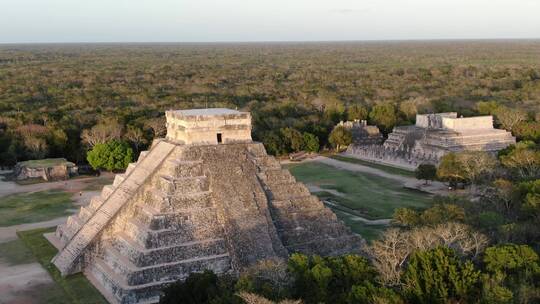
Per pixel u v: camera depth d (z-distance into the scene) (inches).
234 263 2015.3
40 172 4050.2
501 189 2645.2
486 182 3100.4
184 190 2103.8
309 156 5019.7
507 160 3437.5
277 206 2242.9
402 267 1889.8
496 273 1731.1
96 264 2148.1
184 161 2165.4
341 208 3203.7
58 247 2509.8
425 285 1686.8
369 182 3939.5
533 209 2395.4
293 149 4938.5
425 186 3750.0
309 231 2250.2
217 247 2068.2
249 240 2059.5
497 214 2356.1
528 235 2182.6
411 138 4800.7
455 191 3548.2
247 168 2229.3
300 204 2293.3
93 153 4148.6
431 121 4997.5
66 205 3341.5
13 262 2346.2
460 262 1748.3
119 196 2266.2
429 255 1734.7
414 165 4478.3
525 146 3683.6
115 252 2117.4
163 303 1733.5
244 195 2154.3
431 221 2272.4
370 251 1985.7
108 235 2197.3
